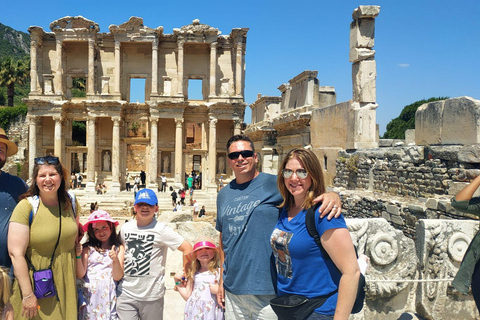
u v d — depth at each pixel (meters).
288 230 5.02
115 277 6.86
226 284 5.93
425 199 14.28
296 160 5.01
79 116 46.78
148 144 48.09
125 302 6.91
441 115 14.71
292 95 36.91
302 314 4.74
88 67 45.94
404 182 16.55
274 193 5.82
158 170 48.72
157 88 46.31
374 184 19.47
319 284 4.75
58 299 5.95
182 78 45.94
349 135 23.25
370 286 7.25
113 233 7.06
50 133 47.94
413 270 7.50
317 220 4.70
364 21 22.12
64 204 6.20
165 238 7.07
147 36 45.44
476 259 6.07
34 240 5.80
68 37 45.09
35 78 45.38
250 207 5.77
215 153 46.47
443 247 7.62
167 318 9.52
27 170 58.16
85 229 7.03
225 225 5.98
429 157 14.84
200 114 48.22
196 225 12.88
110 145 48.16
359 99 22.59
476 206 6.20
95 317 6.64
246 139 6.13
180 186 45.62
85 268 6.76
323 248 4.68
